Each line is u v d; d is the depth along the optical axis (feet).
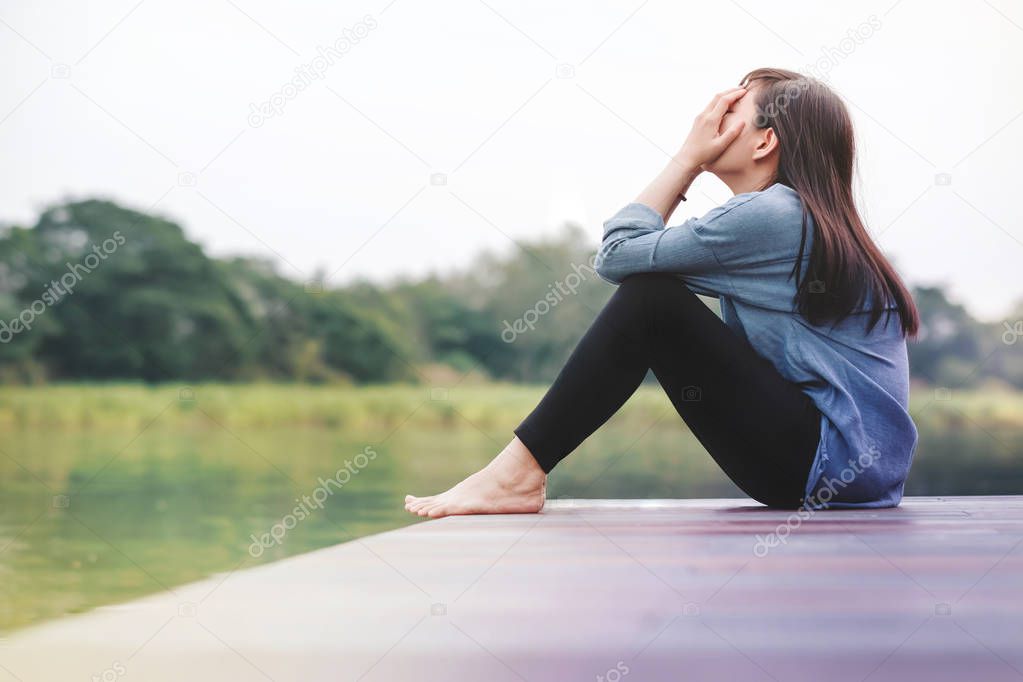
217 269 82.02
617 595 5.00
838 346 8.36
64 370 81.25
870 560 5.83
